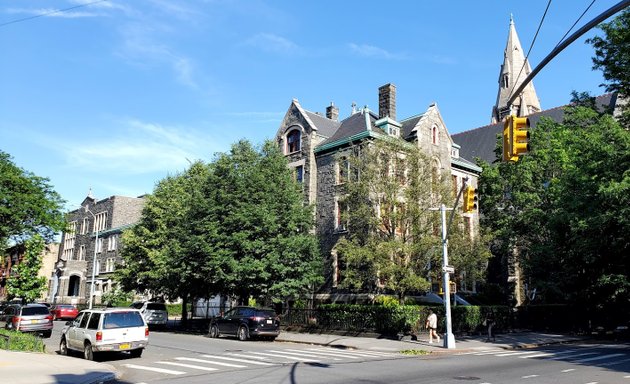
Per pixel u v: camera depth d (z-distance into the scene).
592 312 34.78
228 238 29.31
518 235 35.66
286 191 31.81
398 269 25.72
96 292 60.47
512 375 13.89
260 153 33.25
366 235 27.59
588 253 27.45
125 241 39.31
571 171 28.97
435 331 26.31
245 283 29.73
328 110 44.03
